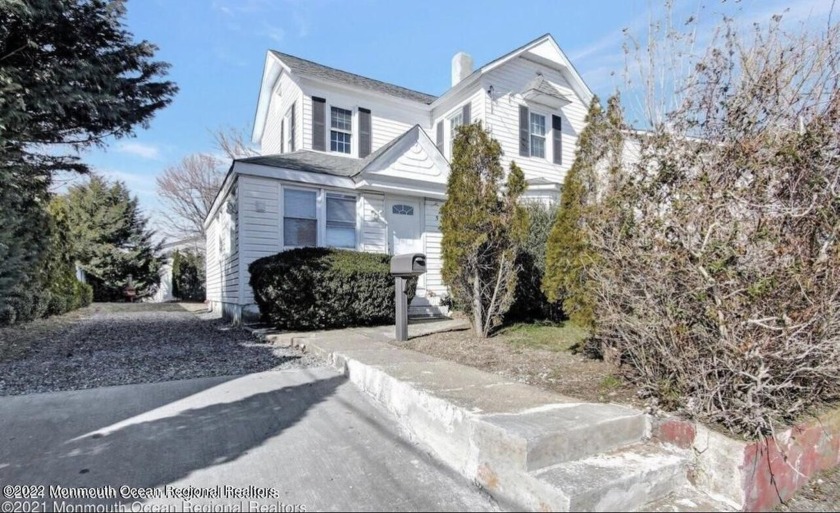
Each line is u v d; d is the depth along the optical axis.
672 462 2.30
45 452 2.77
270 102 13.81
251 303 8.16
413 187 9.28
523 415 2.55
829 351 2.45
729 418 2.38
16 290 6.73
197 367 5.00
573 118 12.52
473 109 11.09
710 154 2.72
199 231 25.30
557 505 1.91
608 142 3.92
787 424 2.47
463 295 5.68
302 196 8.55
